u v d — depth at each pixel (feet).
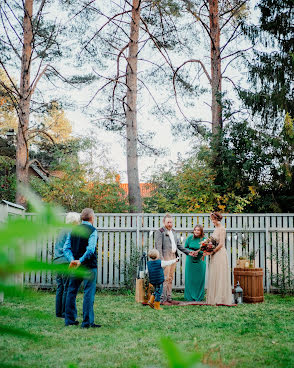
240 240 37.37
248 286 30.63
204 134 49.52
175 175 47.01
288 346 17.15
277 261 35.60
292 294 35.22
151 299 27.17
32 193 1.41
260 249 37.11
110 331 19.71
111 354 15.67
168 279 29.63
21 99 45.91
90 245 19.72
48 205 1.39
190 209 44.45
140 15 52.44
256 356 15.43
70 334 18.72
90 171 41.27
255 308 27.53
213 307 27.89
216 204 45.34
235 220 37.47
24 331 1.78
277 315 24.73
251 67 47.98
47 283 34.86
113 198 40.60
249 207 45.70
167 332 19.75
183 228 37.52
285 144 44.21
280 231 37.06
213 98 52.34
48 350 16.02
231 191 45.85
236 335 19.20
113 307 27.35
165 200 45.06
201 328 20.85
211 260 29.55
